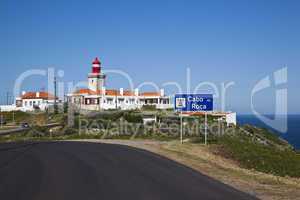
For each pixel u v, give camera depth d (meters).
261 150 30.53
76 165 18.50
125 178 14.70
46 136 52.22
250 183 14.70
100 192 12.02
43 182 13.69
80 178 14.62
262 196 12.01
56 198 11.12
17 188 12.56
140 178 14.75
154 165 18.81
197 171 17.17
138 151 26.08
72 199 11.02
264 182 15.29
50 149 27.70
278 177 19.16
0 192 11.92
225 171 18.11
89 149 27.69
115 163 19.38
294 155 32.62
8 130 61.97
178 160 21.41
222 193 12.11
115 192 12.03
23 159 21.03
